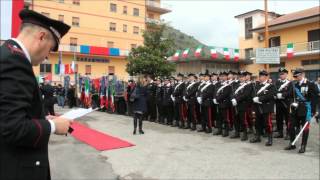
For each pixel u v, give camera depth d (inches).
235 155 295.6
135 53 981.8
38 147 69.8
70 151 309.4
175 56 1010.7
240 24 1389.0
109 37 1766.7
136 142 359.3
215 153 303.4
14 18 212.7
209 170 244.4
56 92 961.5
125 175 231.8
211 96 426.3
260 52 499.2
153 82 589.9
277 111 394.3
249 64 1262.3
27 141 65.4
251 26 1343.5
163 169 247.6
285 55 1129.4
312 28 1096.2
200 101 432.5
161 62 936.3
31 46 71.7
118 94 697.6
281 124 396.8
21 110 64.2
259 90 350.3
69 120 76.2
